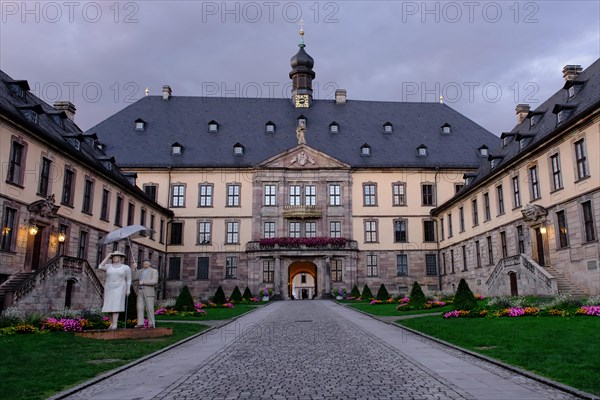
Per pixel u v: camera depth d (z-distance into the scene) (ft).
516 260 117.80
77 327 65.67
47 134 102.27
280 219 198.59
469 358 44.96
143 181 198.49
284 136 214.07
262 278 191.93
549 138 109.09
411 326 73.36
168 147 205.36
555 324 61.57
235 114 223.71
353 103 233.76
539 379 34.47
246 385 34.27
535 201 119.34
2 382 35.42
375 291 196.44
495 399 29.76
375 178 204.03
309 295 305.53
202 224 198.29
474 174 174.60
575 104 110.32
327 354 47.91
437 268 198.80
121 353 48.98
